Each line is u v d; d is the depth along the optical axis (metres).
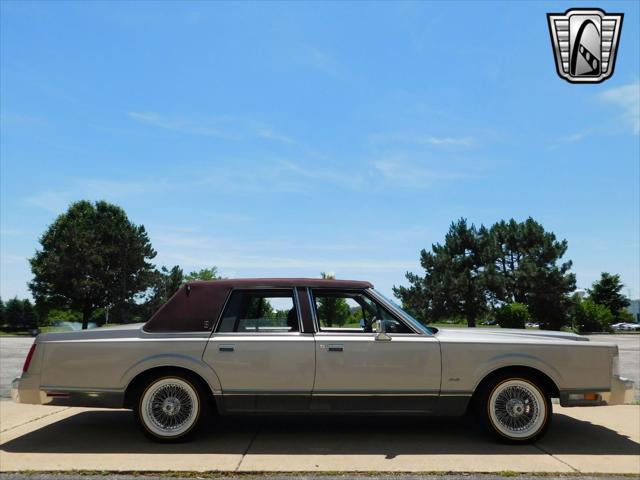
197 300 6.32
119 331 6.22
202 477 4.96
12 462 5.36
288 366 6.04
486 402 6.15
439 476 4.99
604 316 58.84
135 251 58.50
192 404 6.11
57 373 6.07
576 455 5.68
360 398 6.04
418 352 6.09
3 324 70.00
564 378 6.12
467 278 49.59
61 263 54.06
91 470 5.10
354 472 5.07
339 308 6.45
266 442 6.13
